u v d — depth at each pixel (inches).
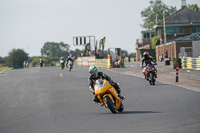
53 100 2463.1
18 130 1434.5
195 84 3034.0
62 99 2480.3
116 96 1633.9
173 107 1760.6
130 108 1825.8
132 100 2167.8
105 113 1705.2
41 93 3011.8
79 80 4222.4
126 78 4114.2
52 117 1712.6
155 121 1387.8
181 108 1708.9
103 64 7495.1
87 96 2566.4
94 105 2052.2
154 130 1216.8
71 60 6771.7
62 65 7736.2
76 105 2108.8
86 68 7647.6
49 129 1390.3
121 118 1508.4
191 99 2044.8
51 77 5083.7
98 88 1632.6
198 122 1314.0
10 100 2659.9
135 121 1413.6
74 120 1556.3
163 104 1898.4
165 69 5378.9
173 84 3102.9
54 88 3383.4
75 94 2755.9
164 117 1469.0
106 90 1621.6
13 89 3595.0
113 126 1339.8
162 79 3735.2
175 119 1406.3
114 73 5280.5
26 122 1632.6
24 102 2474.2
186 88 2723.9
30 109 2097.7
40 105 2247.8
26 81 4606.3
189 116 1459.2
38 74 6161.4
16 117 1827.0
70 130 1328.7
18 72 7677.2
